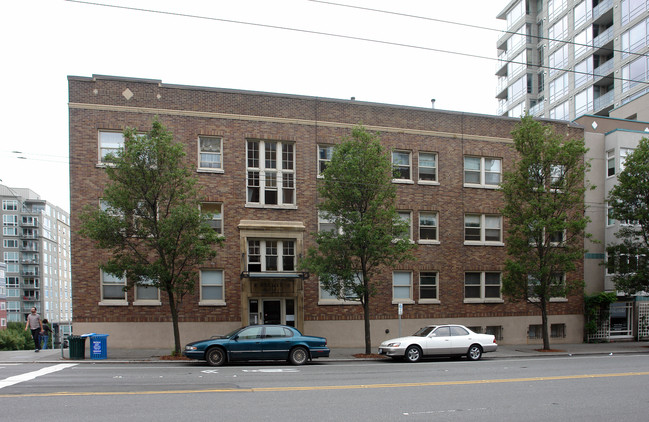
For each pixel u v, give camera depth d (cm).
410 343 1883
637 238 2559
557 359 1986
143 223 1872
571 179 2356
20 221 10725
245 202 2359
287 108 2455
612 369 1599
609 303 2858
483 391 1188
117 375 1429
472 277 2692
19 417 896
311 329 2392
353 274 2070
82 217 1877
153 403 1018
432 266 2597
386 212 2033
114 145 2242
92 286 2166
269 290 2347
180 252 1880
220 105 2364
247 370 1562
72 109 2198
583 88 5209
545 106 5906
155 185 1872
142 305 2208
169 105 2302
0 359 1888
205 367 1650
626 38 4606
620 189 2547
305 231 2422
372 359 1969
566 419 925
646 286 2512
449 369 1612
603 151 2972
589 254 2892
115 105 2241
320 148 2494
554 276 2438
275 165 2434
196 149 2319
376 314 2489
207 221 2191
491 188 2738
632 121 3072
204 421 874
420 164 2648
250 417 905
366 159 2056
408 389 1205
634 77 4475
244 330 1752
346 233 2048
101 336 1883
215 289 2312
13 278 10588
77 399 1055
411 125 2630
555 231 2298
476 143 2731
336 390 1181
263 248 2381
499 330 2689
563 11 5634
